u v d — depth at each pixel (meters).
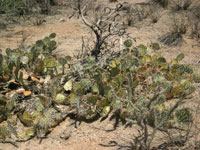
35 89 3.59
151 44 5.11
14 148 2.77
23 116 3.05
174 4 8.45
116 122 3.08
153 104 2.66
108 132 2.94
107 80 3.70
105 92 3.33
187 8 7.89
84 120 3.14
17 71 3.62
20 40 5.70
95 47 4.42
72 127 3.04
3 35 6.02
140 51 4.46
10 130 2.85
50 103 3.31
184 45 5.39
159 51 5.11
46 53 4.61
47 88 3.59
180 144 2.65
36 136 2.93
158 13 7.51
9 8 7.55
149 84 3.71
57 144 2.81
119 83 3.54
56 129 3.02
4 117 3.18
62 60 3.93
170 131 2.87
